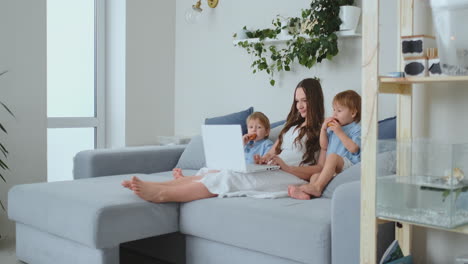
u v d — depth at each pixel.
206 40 4.01
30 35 3.52
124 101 4.04
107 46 4.16
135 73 4.08
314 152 2.71
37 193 2.56
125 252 2.98
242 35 3.63
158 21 4.19
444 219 1.58
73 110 4.05
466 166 1.64
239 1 3.75
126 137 4.06
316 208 2.11
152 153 3.42
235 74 3.81
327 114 3.27
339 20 3.04
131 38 4.05
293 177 2.60
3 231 3.41
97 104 4.15
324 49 3.09
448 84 2.04
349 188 1.84
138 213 2.31
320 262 1.92
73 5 4.02
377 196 1.74
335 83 3.22
